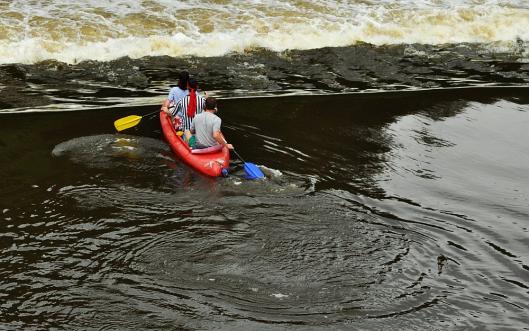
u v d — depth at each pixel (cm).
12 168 1182
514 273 924
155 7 2148
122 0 2183
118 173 1179
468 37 2159
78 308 809
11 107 1488
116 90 1638
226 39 1970
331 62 1908
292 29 2075
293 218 1048
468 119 1578
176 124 1350
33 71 1705
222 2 2238
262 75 1791
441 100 1692
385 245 980
